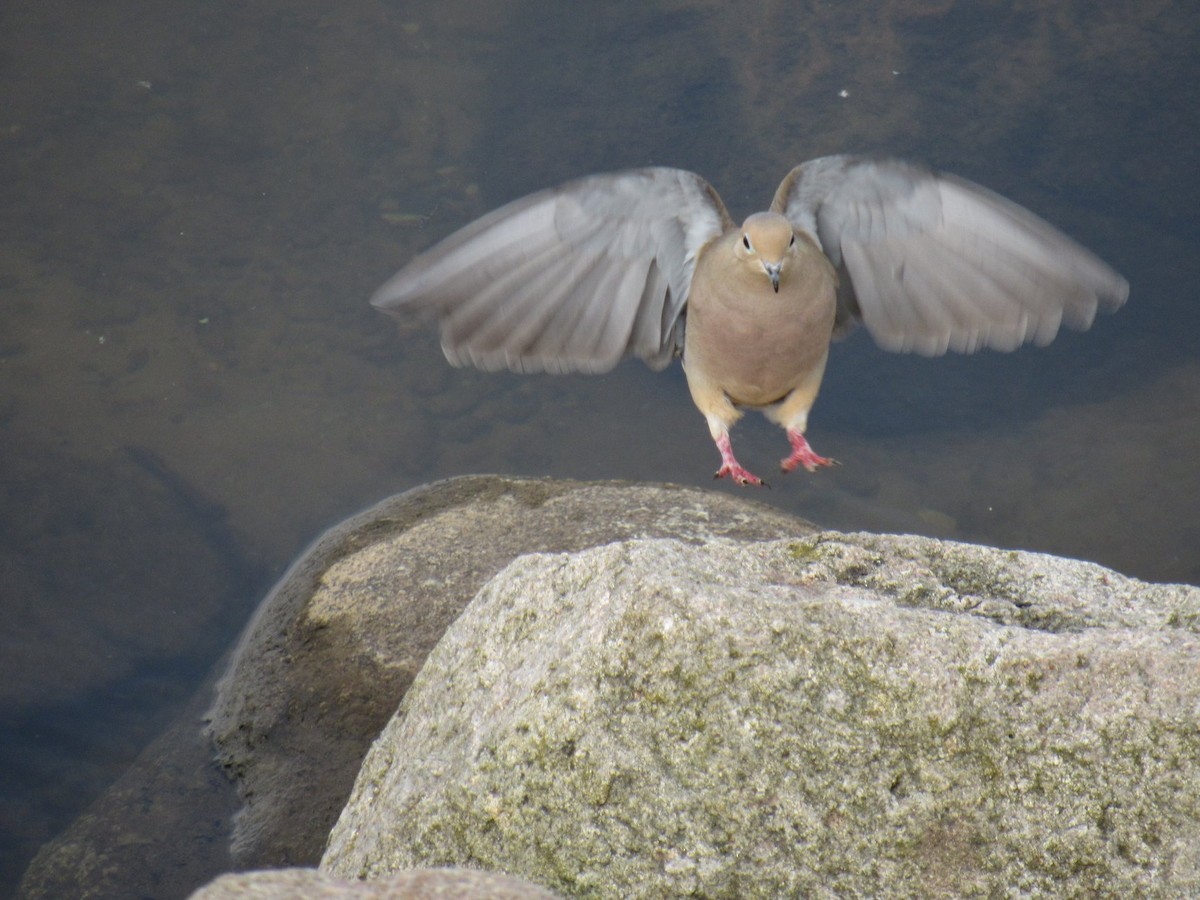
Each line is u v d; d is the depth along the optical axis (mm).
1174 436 13156
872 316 8172
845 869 4711
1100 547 12195
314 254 15109
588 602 5375
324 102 17359
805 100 17328
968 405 13883
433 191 16078
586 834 4852
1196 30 17938
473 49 18422
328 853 6035
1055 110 17000
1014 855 4703
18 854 8336
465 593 8992
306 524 11953
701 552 5672
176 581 11086
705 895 4711
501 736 5090
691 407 13922
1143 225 15469
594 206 7656
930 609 5227
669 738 4922
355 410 13344
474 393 13797
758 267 7699
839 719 4898
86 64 17609
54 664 10086
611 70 18016
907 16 18500
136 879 7777
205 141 16609
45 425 12633
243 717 8758
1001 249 7438
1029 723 4859
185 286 14539
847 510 12664
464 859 5008
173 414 12984
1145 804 4730
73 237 15023
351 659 8680
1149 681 4891
